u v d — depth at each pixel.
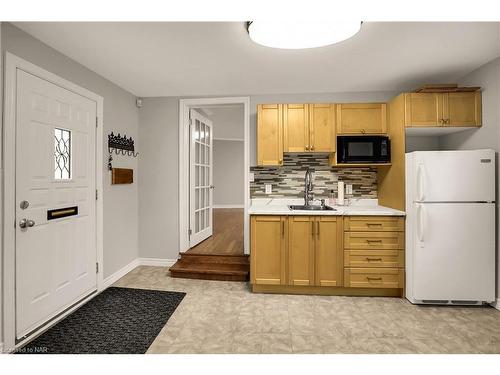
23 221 2.03
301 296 2.93
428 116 2.84
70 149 2.54
